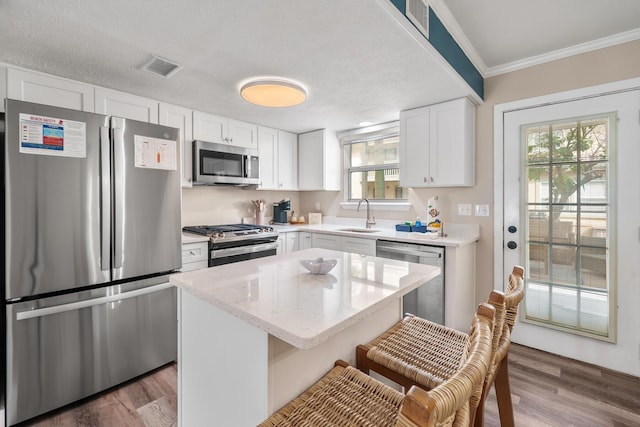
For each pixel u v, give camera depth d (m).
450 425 0.57
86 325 1.81
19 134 1.57
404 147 2.89
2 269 1.69
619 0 1.76
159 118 2.60
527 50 2.33
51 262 1.67
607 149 2.15
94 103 2.21
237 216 3.66
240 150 3.18
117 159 1.89
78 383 1.78
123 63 1.94
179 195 2.22
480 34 2.12
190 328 1.27
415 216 3.23
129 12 1.41
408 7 1.53
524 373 2.10
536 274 2.45
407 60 1.88
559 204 2.34
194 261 2.53
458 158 2.55
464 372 0.54
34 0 1.32
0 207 1.70
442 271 2.41
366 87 2.31
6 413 1.58
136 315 2.02
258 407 0.95
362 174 3.80
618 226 2.11
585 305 2.25
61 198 1.69
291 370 0.99
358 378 1.02
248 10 1.40
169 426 1.61
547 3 1.79
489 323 0.79
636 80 2.05
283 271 1.43
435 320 2.44
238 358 1.03
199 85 2.29
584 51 2.23
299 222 4.05
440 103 2.66
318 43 1.69
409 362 1.10
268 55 1.82
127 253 1.94
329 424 0.83
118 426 1.61
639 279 2.05
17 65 1.94
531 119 2.45
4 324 1.66
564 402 1.79
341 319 0.87
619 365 2.12
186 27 1.54
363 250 2.92
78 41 1.67
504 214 2.58
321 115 3.08
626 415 1.68
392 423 0.83
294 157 3.89
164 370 2.16
